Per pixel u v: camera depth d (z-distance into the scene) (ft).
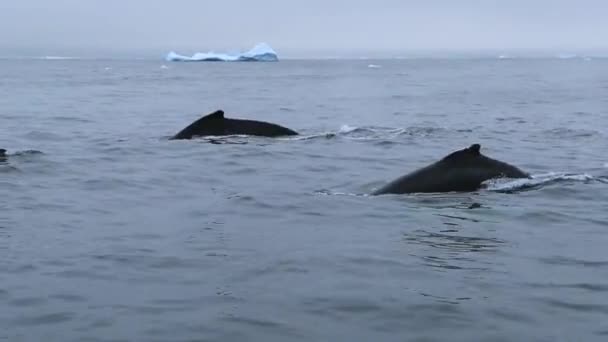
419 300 31.17
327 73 395.96
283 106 154.40
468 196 51.44
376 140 85.46
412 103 164.25
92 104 152.76
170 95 192.95
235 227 43.47
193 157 70.79
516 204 49.39
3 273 34.47
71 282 33.35
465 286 33.01
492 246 39.63
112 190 55.01
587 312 29.99
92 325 28.45
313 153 74.18
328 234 41.93
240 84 263.29
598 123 115.34
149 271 34.94
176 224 44.16
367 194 53.47
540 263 36.63
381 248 38.99
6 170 62.49
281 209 48.52
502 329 28.30
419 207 48.55
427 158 72.18
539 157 74.64
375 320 29.12
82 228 43.06
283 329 28.22
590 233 42.73
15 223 44.16
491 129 103.19
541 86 243.40
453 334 27.86
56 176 60.70
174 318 29.19
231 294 31.89
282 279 33.81
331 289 32.50
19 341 26.96
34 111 130.21
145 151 75.00
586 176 58.39
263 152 73.92
